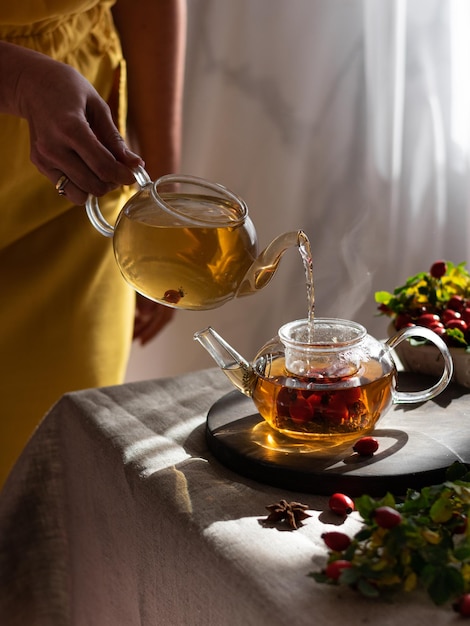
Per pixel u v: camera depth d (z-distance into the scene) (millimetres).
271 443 953
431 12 1722
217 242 941
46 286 1395
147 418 1049
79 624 1121
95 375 1445
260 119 1853
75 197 1080
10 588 1117
